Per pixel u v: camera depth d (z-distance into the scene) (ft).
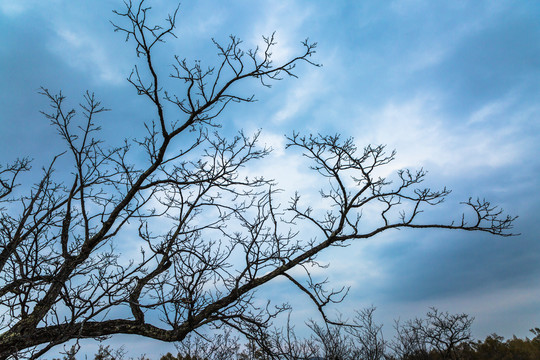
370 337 41.39
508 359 55.26
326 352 34.83
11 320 14.64
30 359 12.09
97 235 17.39
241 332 19.02
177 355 34.81
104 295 13.05
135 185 18.43
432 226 20.86
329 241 20.22
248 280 18.67
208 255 17.46
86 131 17.76
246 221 19.74
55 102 17.44
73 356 11.60
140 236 18.70
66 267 15.29
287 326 31.35
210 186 21.17
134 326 17.12
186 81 17.17
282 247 20.26
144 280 18.11
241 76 17.57
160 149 18.29
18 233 15.23
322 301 19.04
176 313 17.15
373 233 20.61
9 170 19.39
